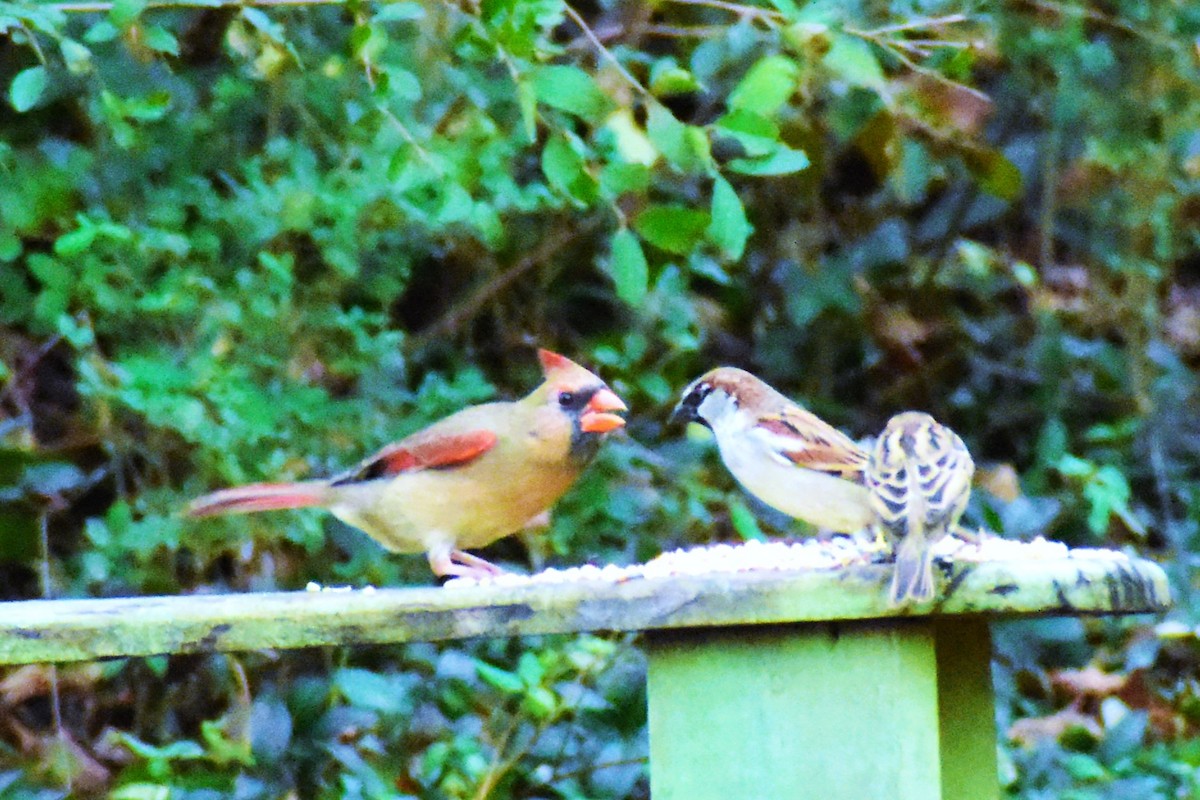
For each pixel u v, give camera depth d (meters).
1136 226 14.86
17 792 9.94
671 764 6.58
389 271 12.17
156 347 11.45
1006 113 15.06
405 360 13.33
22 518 12.02
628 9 12.95
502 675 9.53
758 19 12.11
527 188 11.98
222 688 11.80
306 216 11.30
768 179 14.77
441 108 11.51
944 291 15.49
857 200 15.21
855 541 8.63
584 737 10.15
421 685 10.40
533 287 14.09
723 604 6.37
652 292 13.11
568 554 12.38
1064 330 15.29
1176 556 13.68
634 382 13.10
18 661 6.51
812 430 8.70
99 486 12.84
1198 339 15.93
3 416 12.62
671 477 12.90
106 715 12.33
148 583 11.65
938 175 14.31
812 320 15.05
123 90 11.38
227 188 12.30
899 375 15.52
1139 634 12.82
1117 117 14.41
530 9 8.40
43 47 11.22
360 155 11.75
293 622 6.55
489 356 14.14
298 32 11.95
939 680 7.67
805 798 6.42
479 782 9.84
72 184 11.23
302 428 11.28
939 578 6.35
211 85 12.50
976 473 13.23
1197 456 15.01
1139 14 14.26
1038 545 7.43
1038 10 14.20
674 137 8.38
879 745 6.36
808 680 6.44
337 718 9.85
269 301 11.16
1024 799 10.52
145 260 11.23
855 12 10.73
